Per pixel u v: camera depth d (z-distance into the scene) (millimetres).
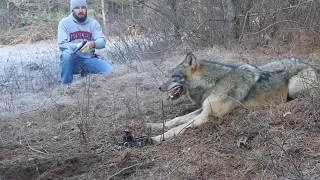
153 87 7266
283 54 8445
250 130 4715
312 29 8578
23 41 20594
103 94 7223
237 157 4180
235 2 9742
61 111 6500
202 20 10242
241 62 7984
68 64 8672
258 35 9328
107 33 14898
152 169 4184
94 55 9289
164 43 10484
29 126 6004
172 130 5043
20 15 22812
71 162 4582
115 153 4680
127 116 6059
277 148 4246
